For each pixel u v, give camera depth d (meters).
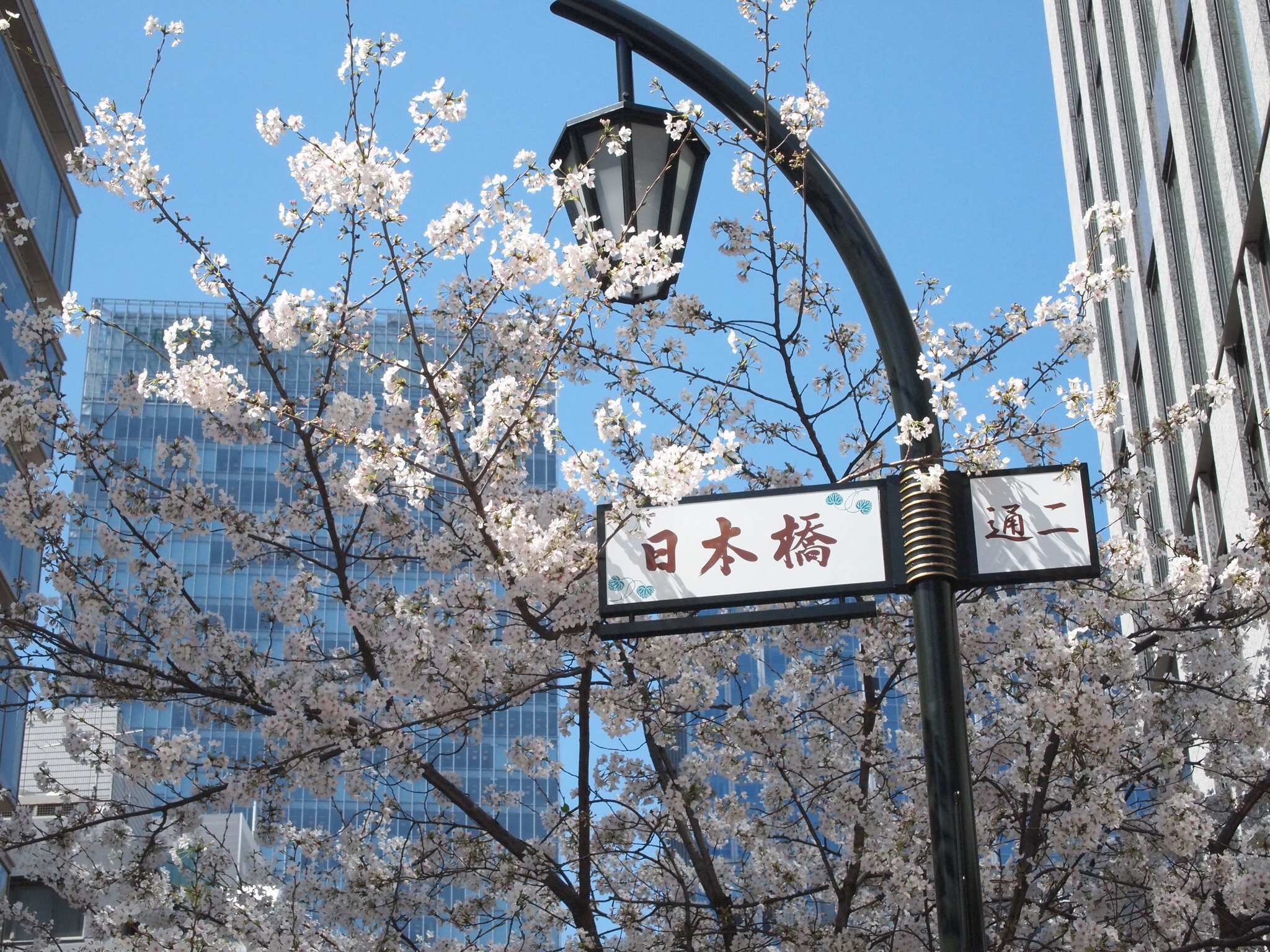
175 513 10.34
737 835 10.54
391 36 8.26
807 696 10.76
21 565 24.36
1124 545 9.96
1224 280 16.34
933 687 5.34
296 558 11.09
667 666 8.81
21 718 23.47
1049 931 10.22
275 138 8.48
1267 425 12.09
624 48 7.13
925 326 10.81
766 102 7.47
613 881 11.41
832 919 11.20
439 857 11.36
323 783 9.54
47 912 21.58
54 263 27.64
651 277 7.62
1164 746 9.45
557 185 7.57
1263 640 13.50
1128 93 22.97
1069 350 10.06
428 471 7.98
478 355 10.12
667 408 10.52
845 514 5.71
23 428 9.88
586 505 8.62
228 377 8.32
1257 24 14.00
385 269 8.60
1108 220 9.84
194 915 9.60
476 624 8.12
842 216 6.42
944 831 5.14
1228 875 8.95
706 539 5.84
